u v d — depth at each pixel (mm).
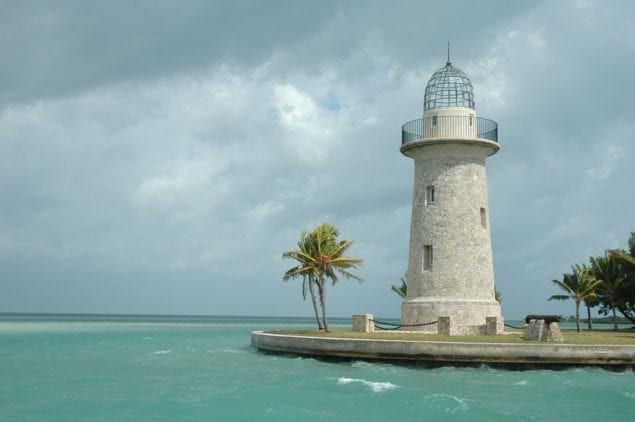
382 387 25531
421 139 42406
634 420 20656
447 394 24562
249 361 37000
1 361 40062
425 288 41500
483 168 43094
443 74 45156
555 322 33750
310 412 21734
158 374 32219
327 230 47594
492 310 41031
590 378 28172
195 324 157250
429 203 42375
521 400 23562
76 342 62344
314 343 35188
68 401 24234
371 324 42156
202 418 21094
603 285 61344
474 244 41500
